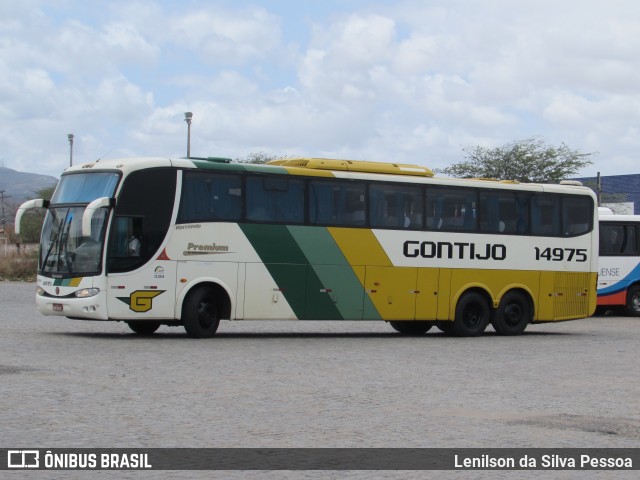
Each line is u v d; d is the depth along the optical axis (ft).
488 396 43.93
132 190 67.46
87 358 55.01
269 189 72.84
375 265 77.20
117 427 33.81
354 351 65.26
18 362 52.16
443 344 73.46
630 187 248.93
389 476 27.58
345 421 36.29
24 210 70.79
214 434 33.04
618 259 118.52
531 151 206.69
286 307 73.26
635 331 93.04
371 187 77.46
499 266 83.61
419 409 39.58
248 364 54.60
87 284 66.08
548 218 86.69
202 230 69.77
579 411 40.01
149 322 74.79
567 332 91.04
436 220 80.48
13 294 137.08
